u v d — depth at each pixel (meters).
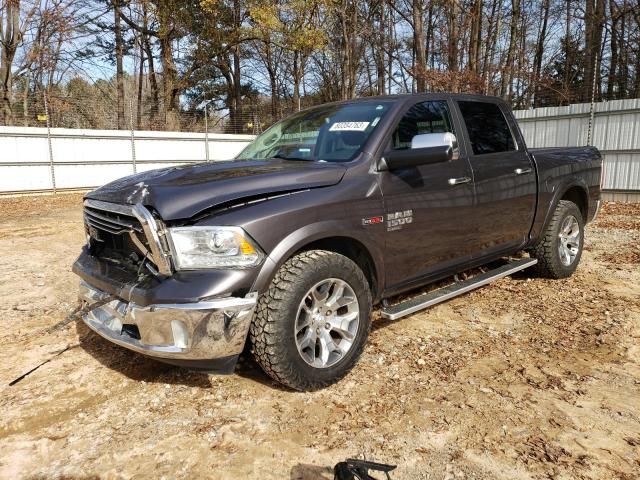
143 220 2.73
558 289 5.11
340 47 29.94
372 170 3.42
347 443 2.62
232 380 3.29
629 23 24.48
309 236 2.96
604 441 2.64
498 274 4.48
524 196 4.69
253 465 2.46
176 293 2.65
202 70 30.86
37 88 26.45
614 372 3.39
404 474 2.38
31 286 5.50
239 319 2.72
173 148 20.34
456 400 3.03
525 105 26.16
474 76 19.62
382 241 3.40
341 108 4.11
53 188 17.11
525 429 2.74
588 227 8.83
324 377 3.07
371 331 4.05
